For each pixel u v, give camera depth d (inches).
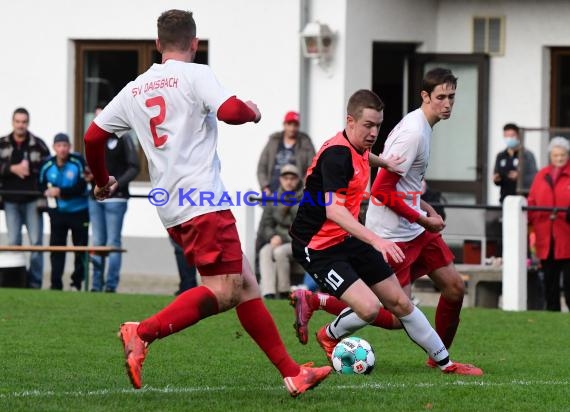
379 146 2439.7
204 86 869.2
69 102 2497.5
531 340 1350.9
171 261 2406.5
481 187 2413.9
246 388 978.1
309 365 919.0
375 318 992.2
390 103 2431.1
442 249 1110.4
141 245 2422.5
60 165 2001.7
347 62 2287.2
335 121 2298.2
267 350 898.1
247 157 2375.7
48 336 1320.1
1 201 2034.9
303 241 1004.6
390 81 2426.2
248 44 2364.7
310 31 2267.5
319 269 995.9
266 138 2361.0
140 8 2444.6
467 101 2422.5
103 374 1058.1
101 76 2490.2
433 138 2445.9
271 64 2347.4
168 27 892.6
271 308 1616.6
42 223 2047.2
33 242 2038.6
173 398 916.6
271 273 1876.2
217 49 2389.3
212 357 1183.6
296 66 2327.8
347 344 1087.6
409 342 1326.3
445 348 1076.5
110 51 2484.0
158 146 882.8
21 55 2509.8
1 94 2522.1
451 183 2436.0
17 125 2038.6
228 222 879.1
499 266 1857.8
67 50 2488.9
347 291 980.6
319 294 1109.1
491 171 2428.6
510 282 1739.7
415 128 1066.1
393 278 1026.7
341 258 998.4
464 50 2420.0
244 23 2367.1
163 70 885.8
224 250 875.4
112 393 940.6
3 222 2492.6
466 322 1503.4
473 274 1814.7
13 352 1195.9
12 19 2509.8
